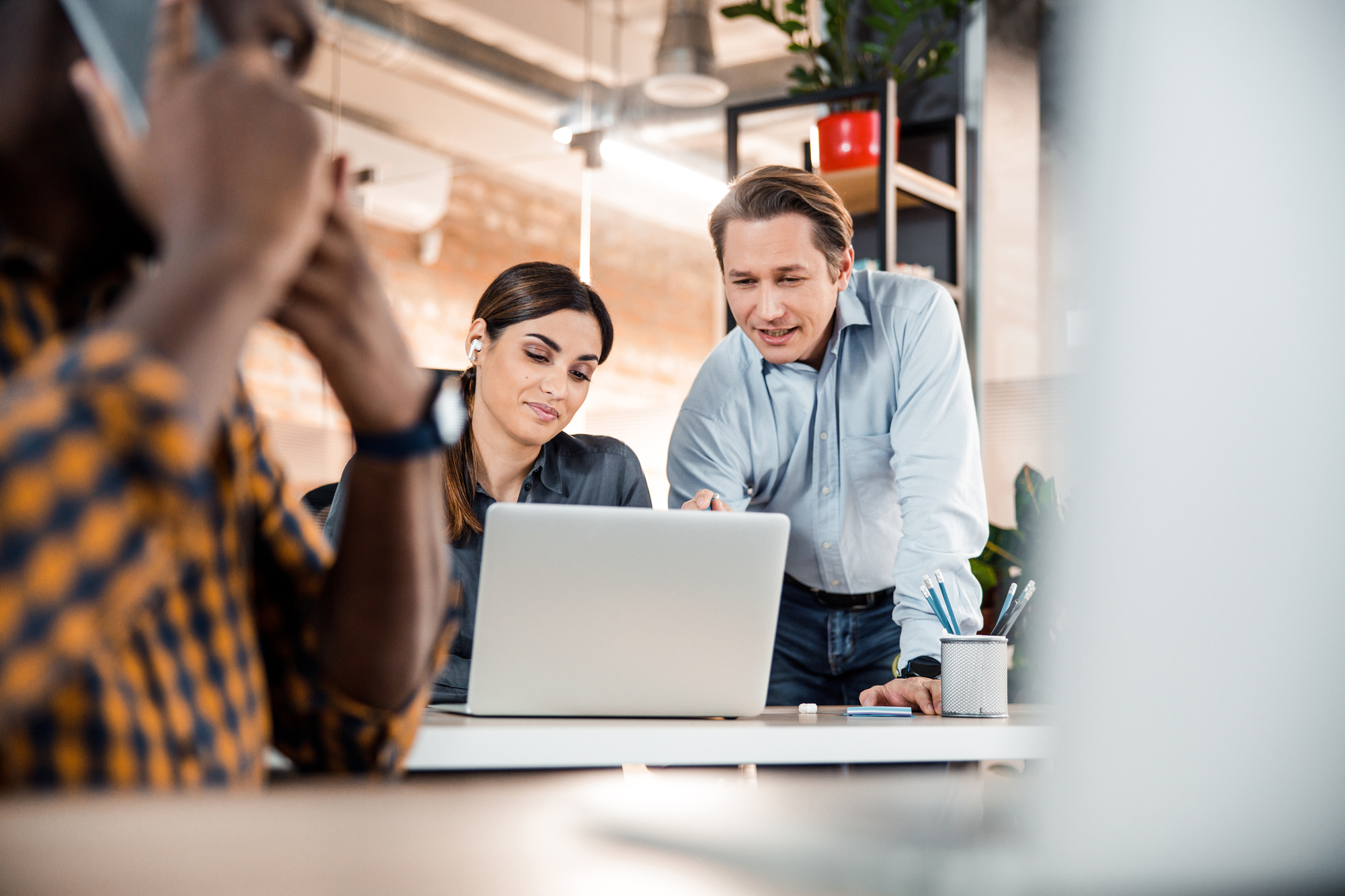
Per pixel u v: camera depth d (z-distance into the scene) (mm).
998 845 126
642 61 5984
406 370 533
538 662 1121
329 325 495
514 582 1105
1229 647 129
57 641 290
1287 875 125
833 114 3240
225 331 334
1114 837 125
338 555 589
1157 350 136
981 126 3580
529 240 6613
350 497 575
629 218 6898
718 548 1140
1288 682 128
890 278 2215
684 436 2250
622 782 193
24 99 422
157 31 358
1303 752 128
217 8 356
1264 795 127
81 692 403
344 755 621
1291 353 132
